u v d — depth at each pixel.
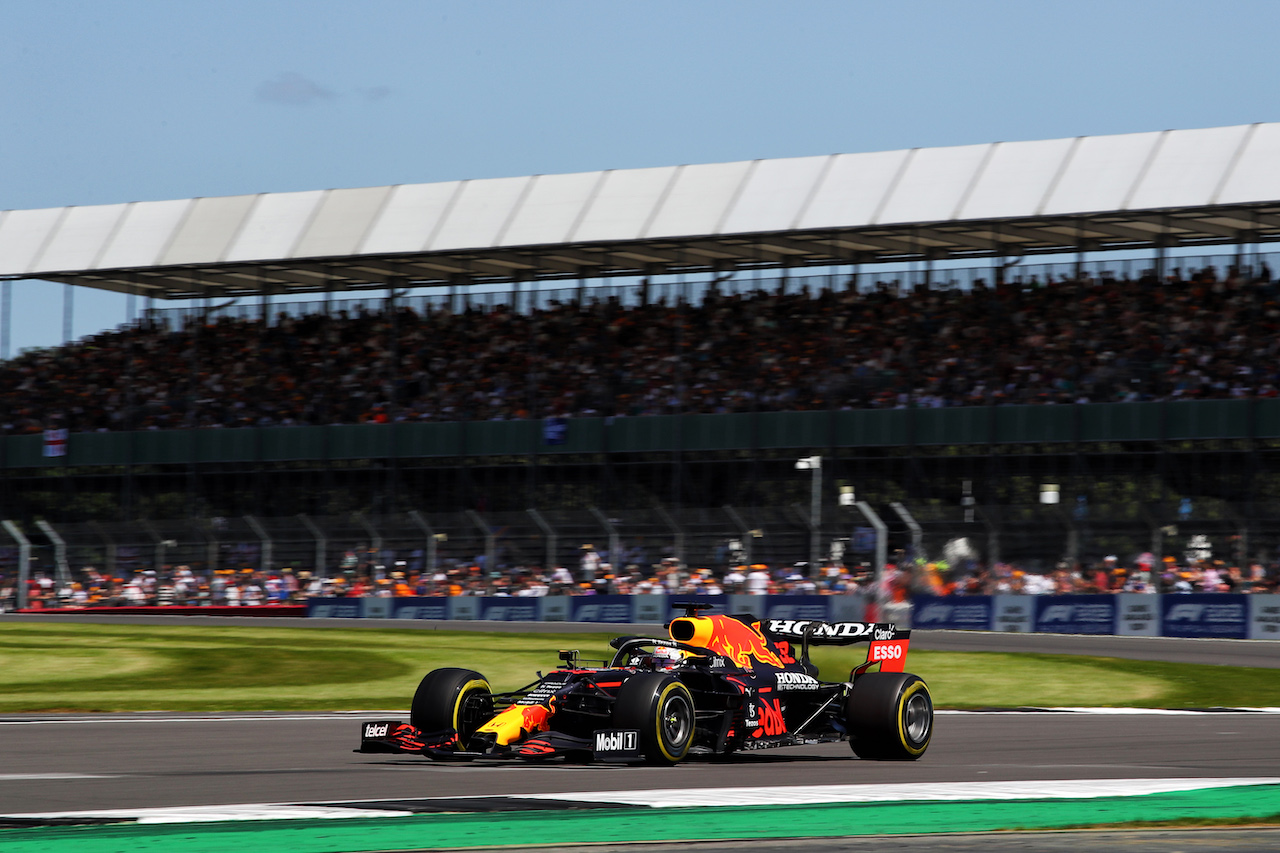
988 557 117.88
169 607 140.88
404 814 27.44
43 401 172.12
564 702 38.28
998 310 144.88
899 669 42.97
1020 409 135.50
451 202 154.75
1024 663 85.00
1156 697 70.81
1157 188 126.94
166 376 171.12
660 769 36.56
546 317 164.25
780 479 146.50
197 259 159.88
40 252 166.75
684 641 40.31
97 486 169.88
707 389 150.12
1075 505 129.75
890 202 136.62
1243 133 127.88
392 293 158.12
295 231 158.50
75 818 26.75
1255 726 54.19
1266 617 103.06
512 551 135.25
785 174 143.62
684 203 144.88
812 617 118.69
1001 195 132.75
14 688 72.81
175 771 36.06
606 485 152.00
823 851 24.06
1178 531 112.31
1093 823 27.59
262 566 142.62
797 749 44.50
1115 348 136.12
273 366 168.88
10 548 146.88
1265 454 128.12
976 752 43.34
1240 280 136.75
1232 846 25.12
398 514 158.75
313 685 75.19
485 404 157.25
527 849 23.86
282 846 23.80
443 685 37.94
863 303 151.50
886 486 142.38
